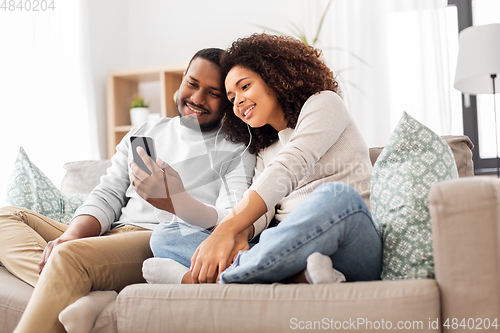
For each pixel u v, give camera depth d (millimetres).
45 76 2357
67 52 2582
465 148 1304
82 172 1826
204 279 877
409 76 2691
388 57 2738
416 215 838
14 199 1429
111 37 3107
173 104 2920
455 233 680
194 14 3211
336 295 708
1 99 2057
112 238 1027
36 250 1099
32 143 2232
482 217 667
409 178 884
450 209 686
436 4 2664
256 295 749
